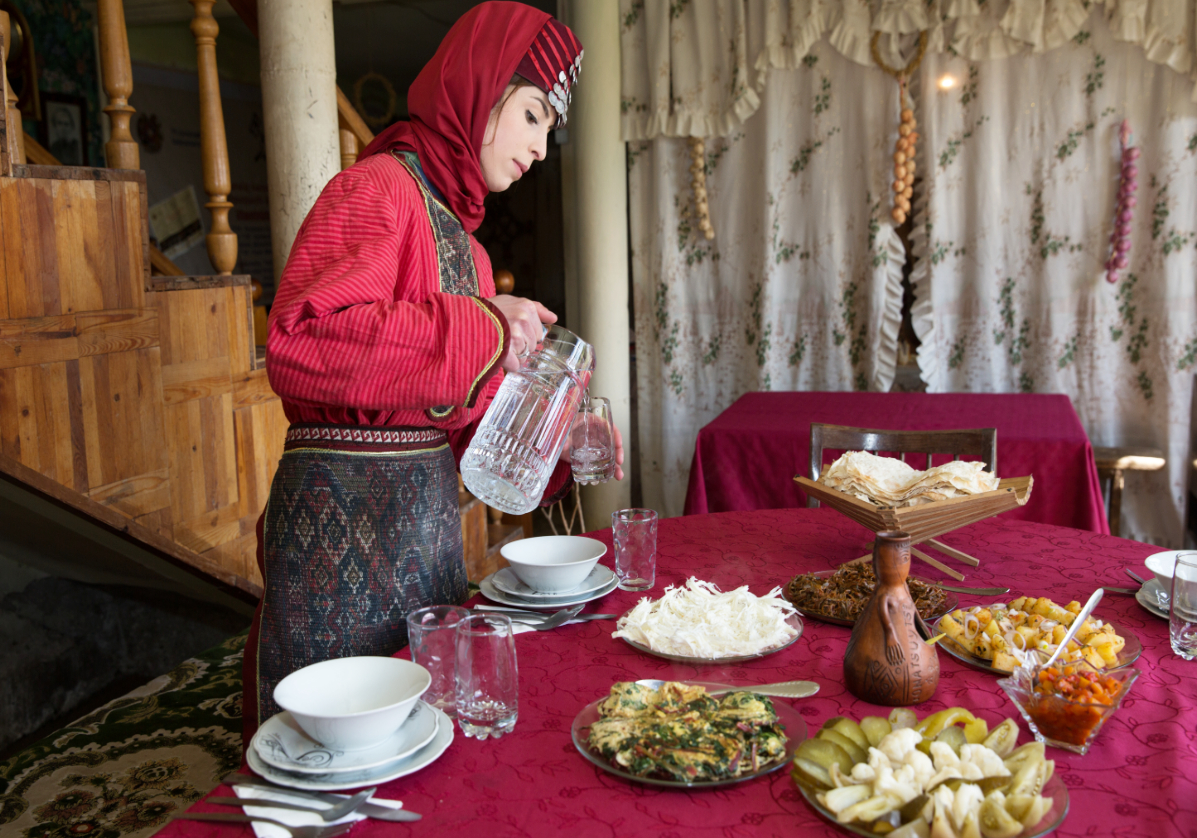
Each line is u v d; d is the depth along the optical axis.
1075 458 2.61
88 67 5.91
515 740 0.95
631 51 4.29
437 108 1.32
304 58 2.74
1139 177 3.63
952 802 0.72
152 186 6.41
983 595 1.38
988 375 3.93
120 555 2.57
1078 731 0.88
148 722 2.14
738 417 3.19
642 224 4.47
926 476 1.46
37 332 1.94
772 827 0.78
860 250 4.08
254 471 2.62
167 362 2.29
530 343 1.19
